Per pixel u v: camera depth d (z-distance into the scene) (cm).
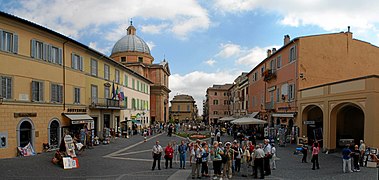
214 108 8425
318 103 2294
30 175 1335
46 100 2206
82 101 2762
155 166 1627
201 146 1399
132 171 1484
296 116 2694
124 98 4038
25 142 2005
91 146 2489
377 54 2870
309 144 2539
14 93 1909
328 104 2155
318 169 1512
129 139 3369
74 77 2612
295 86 2734
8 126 1853
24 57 1998
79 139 2406
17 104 1927
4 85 1842
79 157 1942
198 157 1316
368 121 1741
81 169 1524
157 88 6719
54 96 2311
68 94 2509
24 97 1988
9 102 1862
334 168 1536
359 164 1609
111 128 3372
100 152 2192
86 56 2878
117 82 3797
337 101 2045
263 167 1317
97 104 3002
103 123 3303
